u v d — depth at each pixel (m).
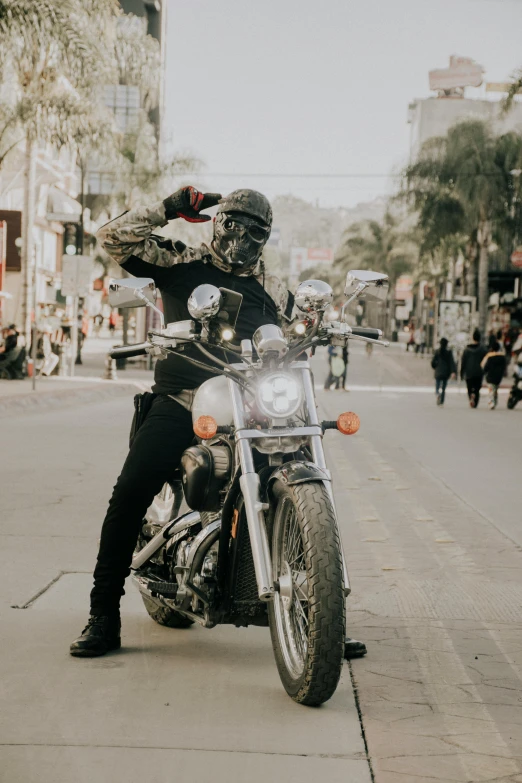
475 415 22.84
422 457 13.40
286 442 4.04
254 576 4.12
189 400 4.49
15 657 4.44
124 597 5.70
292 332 4.28
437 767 3.35
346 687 4.15
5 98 28.05
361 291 4.46
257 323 4.57
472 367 25.89
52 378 30.30
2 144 27.16
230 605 4.15
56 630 4.89
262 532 3.91
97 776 3.19
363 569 6.55
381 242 89.38
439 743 3.56
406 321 123.75
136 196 42.94
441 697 4.05
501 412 24.50
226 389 4.21
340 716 3.79
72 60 22.73
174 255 4.62
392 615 5.38
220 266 4.59
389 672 4.38
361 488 10.28
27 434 15.03
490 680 4.29
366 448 14.39
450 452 14.12
